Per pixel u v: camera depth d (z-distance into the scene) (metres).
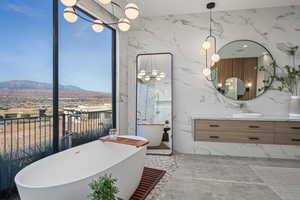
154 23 3.60
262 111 3.23
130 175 1.81
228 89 3.34
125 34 3.68
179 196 1.91
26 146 1.93
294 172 2.47
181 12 3.40
